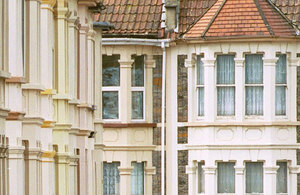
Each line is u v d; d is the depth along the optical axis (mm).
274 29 72188
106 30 65750
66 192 51875
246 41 72188
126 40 72750
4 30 41531
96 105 62125
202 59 72875
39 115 46562
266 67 72500
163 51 73500
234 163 72750
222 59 72875
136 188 74062
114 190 73812
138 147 73625
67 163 51875
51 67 49188
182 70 73500
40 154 46781
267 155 72375
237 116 72562
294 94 73000
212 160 72562
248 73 72875
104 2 73938
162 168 73688
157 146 73875
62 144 51500
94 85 62250
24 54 45656
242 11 72875
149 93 73812
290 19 72875
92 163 60375
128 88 73500
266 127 72562
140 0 74438
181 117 73562
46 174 48531
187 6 73875
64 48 51500
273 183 72375
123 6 73938
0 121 40906
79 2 56906
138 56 73875
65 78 51750
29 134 46094
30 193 46062
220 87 72875
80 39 57156
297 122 72875
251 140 72562
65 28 51750
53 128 50656
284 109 73062
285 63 73062
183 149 73562
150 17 73625
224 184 73000
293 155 72750
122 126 73375
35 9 46281
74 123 54062
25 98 46062
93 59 60344
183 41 72875
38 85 46125
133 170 74000
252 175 72875
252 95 72875
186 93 73500
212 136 72562
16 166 43469
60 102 51375
